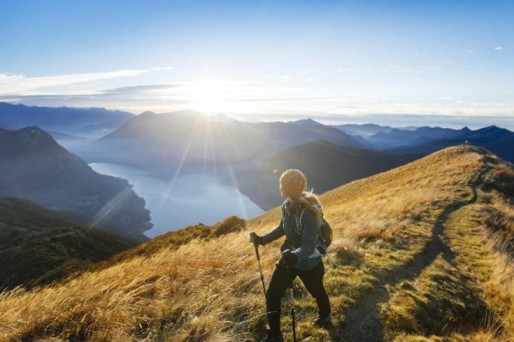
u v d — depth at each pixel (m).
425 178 33.09
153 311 5.54
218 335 4.76
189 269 7.30
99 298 6.03
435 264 9.19
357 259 8.46
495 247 11.94
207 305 5.59
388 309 6.02
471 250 11.42
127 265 8.16
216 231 22.42
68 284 7.58
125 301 5.73
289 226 4.37
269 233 4.80
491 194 23.89
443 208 17.89
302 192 4.40
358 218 14.01
